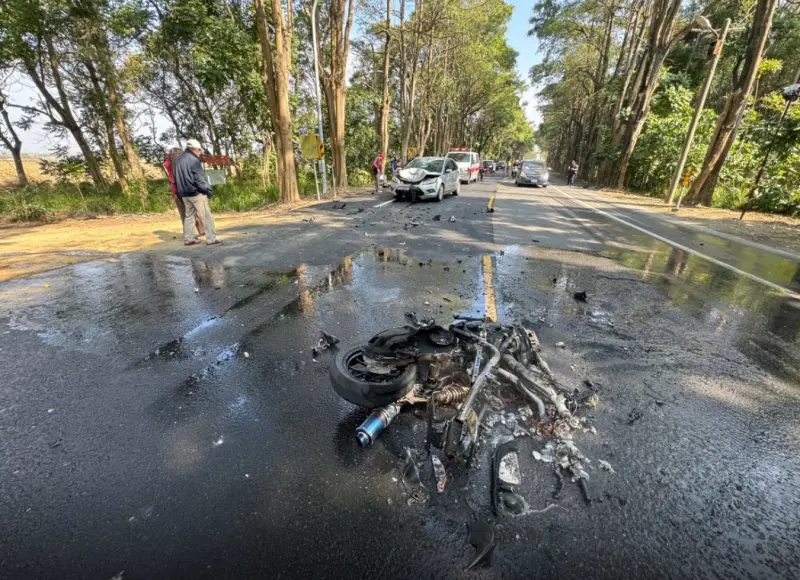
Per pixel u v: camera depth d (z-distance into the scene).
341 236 8.80
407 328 3.19
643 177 24.34
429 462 2.32
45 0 13.35
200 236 8.73
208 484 2.16
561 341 3.93
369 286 5.49
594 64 39.03
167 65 18.06
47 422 2.65
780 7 23.41
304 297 5.05
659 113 25.78
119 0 15.00
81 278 5.81
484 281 5.77
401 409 2.65
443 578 1.69
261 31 13.21
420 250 7.61
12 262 6.65
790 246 9.02
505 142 106.00
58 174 19.69
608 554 1.81
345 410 2.81
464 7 26.78
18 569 1.71
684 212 14.41
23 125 19.00
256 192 17.27
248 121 19.66
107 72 15.12
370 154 29.95
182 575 1.69
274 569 1.72
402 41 27.17
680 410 2.90
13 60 16.61
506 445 2.41
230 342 3.83
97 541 1.83
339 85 19.12
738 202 15.34
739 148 17.22
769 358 3.76
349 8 18.41
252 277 5.89
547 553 1.80
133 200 14.68
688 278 6.33
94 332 4.03
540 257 7.31
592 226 11.02
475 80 42.62
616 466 2.33
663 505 2.08
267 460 2.33
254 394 2.99
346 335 3.98
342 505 2.03
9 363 3.40
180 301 4.90
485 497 2.09
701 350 3.87
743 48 23.22
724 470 2.34
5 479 2.18
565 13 32.19
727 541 1.90
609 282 5.96
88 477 2.20
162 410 2.79
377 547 1.82
